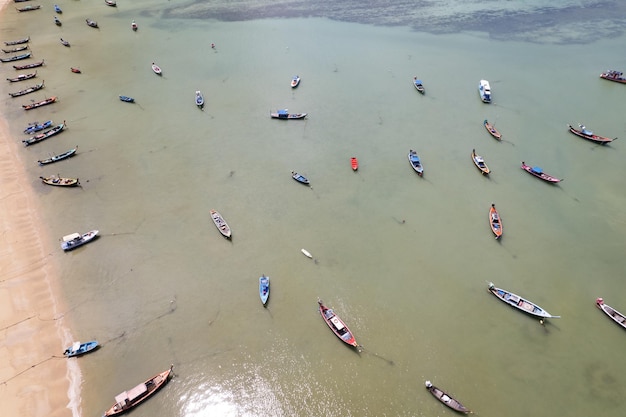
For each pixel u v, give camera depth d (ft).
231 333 193.47
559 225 239.50
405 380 178.09
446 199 254.88
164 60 396.57
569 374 179.32
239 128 311.68
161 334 193.06
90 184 266.16
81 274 216.33
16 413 168.25
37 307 202.28
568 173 272.10
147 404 172.86
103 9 501.97
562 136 301.43
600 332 192.13
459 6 500.33
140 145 296.51
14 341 189.47
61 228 239.09
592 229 237.45
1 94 347.36
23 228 238.89
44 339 190.60
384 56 400.26
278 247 228.43
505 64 386.11
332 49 412.77
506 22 460.55
